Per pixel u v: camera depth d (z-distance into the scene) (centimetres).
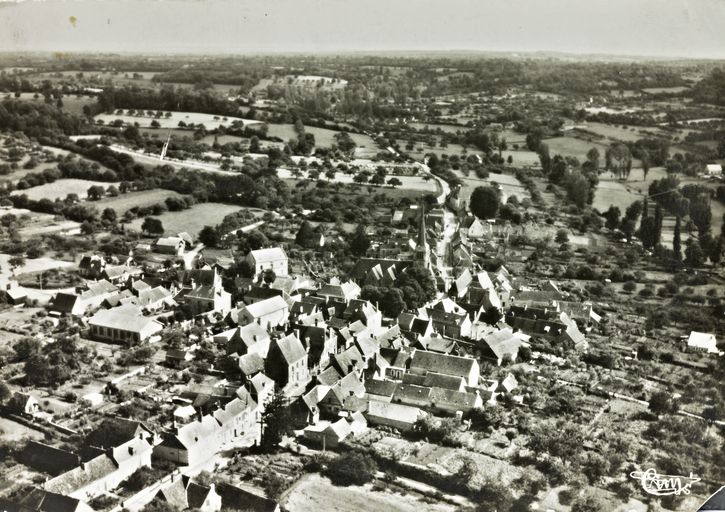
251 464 16800
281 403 18025
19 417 18050
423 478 16412
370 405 19338
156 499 14412
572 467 16588
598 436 18250
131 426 16775
